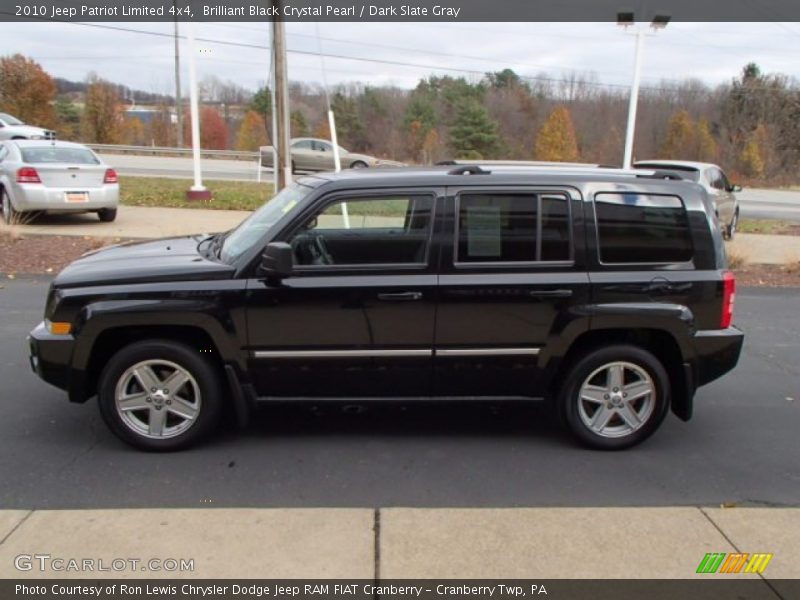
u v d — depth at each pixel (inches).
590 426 167.8
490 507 138.9
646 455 167.5
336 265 158.1
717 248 165.6
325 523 129.8
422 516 133.3
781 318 320.2
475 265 159.2
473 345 160.9
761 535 129.3
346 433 175.6
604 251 161.6
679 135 1946.4
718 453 169.5
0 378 209.3
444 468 157.2
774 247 541.6
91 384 163.9
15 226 463.2
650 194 163.5
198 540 123.3
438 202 158.7
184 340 161.0
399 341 159.6
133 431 160.1
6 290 332.2
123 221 540.4
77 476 148.6
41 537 123.0
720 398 209.9
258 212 186.5
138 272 158.1
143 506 136.3
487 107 2121.1
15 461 155.3
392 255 159.2
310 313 156.7
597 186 162.1
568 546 123.7
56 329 156.3
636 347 165.6
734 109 2096.5
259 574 114.0
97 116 1743.4
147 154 1438.2
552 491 146.9
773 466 162.6
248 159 1413.6
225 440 169.8
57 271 374.9
